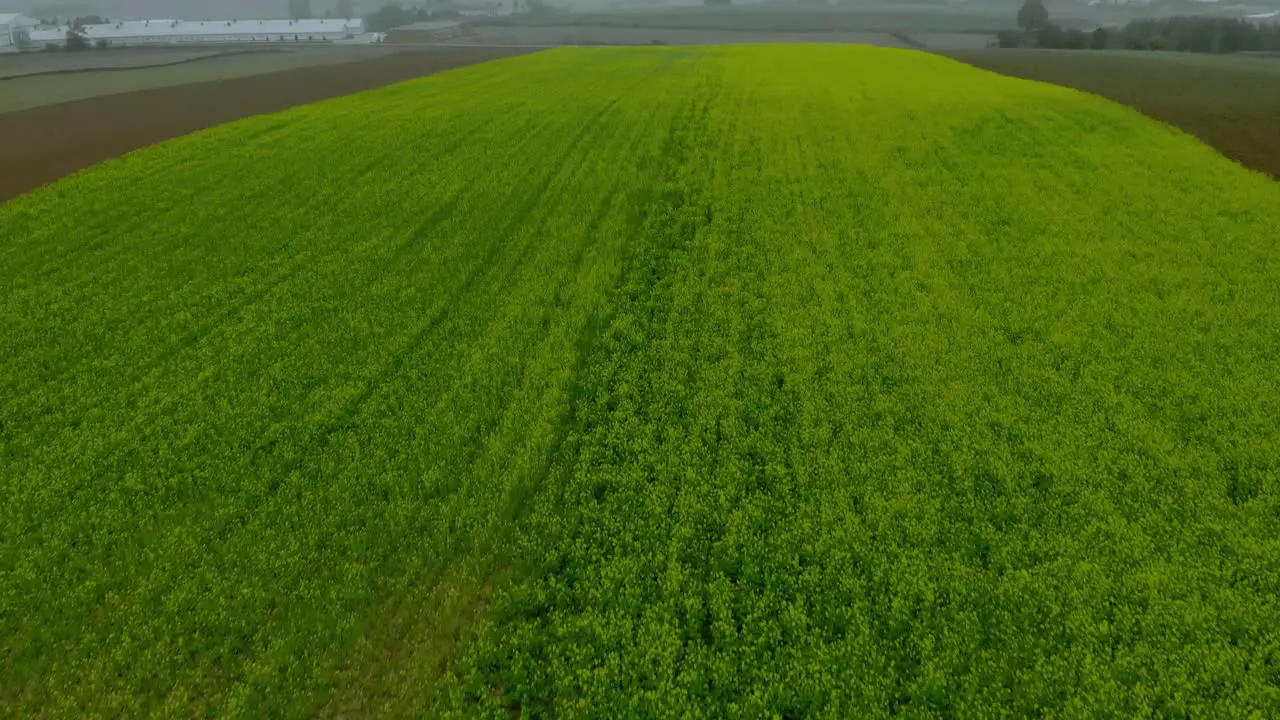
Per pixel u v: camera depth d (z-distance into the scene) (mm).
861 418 11211
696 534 9219
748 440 10812
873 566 8531
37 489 10531
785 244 17406
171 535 9555
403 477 10375
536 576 8781
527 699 7344
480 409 11883
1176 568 8289
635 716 7047
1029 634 7652
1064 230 17344
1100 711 6922
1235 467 9828
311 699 7363
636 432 11172
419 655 7832
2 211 20938
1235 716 6812
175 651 7992
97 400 12523
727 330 13898
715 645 7789
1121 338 12898
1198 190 19234
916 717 6926
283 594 8617
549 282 16219
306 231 19359
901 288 15023
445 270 16938
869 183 21031
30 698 7570
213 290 16312
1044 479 9773
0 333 14703
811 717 6992
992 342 13000
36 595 8742
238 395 12539
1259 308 13547
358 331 14430
